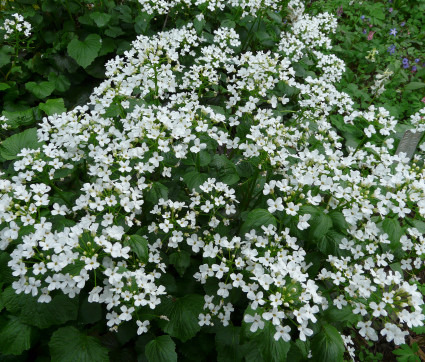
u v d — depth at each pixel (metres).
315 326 0.40
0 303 0.41
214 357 0.46
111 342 0.44
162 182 0.51
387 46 1.10
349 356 0.50
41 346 0.44
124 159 0.45
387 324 0.38
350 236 0.46
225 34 0.67
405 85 0.98
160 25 0.84
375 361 0.54
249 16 0.81
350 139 0.75
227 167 0.50
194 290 0.47
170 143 0.48
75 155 0.48
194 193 0.46
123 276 0.40
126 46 0.80
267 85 0.57
